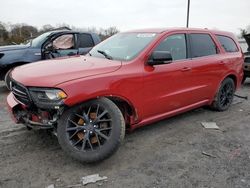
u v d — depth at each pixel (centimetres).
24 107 363
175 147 419
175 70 454
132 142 432
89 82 345
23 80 349
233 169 358
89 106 353
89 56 460
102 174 341
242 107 649
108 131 360
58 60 425
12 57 739
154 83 420
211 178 336
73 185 318
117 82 370
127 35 489
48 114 350
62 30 831
